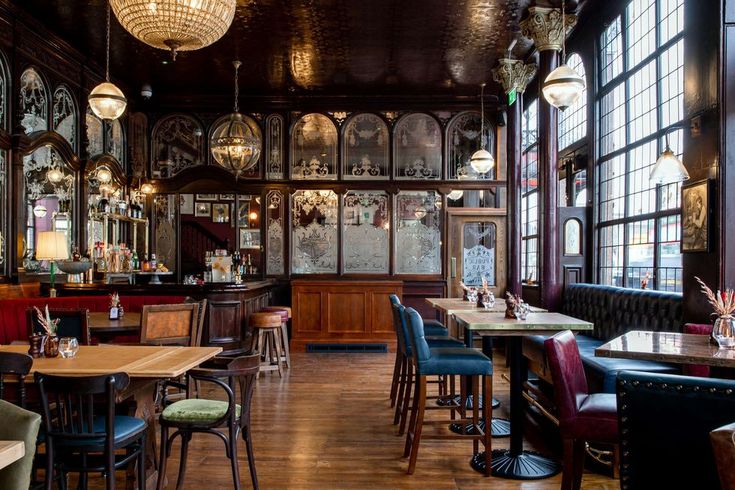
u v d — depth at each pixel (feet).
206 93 33.09
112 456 9.16
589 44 26.00
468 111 34.14
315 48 26.45
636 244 21.97
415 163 33.96
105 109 19.77
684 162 15.93
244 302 26.91
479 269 33.76
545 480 12.82
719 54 14.34
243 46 26.22
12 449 5.94
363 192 34.09
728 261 14.19
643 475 7.11
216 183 33.47
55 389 8.99
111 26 24.08
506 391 21.15
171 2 11.93
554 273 22.38
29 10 22.53
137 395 11.50
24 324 20.38
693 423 6.77
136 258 31.07
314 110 33.76
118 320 17.83
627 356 9.87
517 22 23.44
